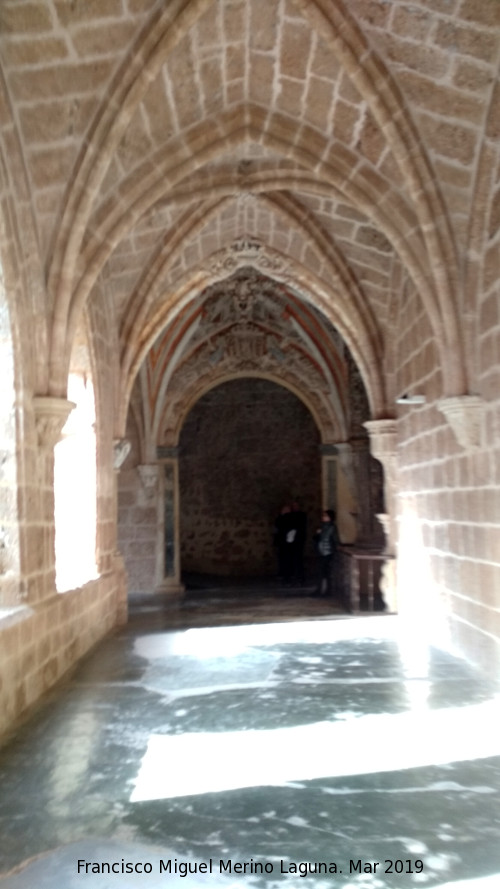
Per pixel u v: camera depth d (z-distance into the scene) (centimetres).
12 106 564
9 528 573
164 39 562
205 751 456
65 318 648
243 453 1792
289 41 618
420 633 890
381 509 1466
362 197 733
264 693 602
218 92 676
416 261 721
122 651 797
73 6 518
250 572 1777
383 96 618
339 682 637
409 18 559
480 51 566
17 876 304
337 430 1526
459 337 684
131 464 1480
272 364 1519
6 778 414
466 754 445
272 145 727
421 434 885
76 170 623
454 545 745
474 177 651
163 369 1446
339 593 1321
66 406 637
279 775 414
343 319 1068
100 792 392
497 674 618
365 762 433
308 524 1766
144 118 659
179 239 931
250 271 1340
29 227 609
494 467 624
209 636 898
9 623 520
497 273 620
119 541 1471
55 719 530
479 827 346
